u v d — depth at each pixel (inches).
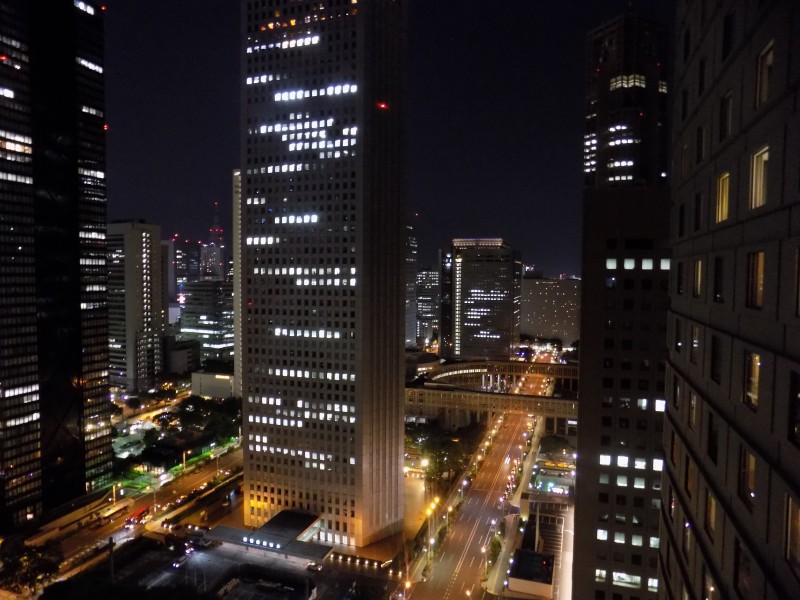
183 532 7337.6
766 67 1026.1
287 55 7244.1
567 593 5999.0
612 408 4360.2
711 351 1339.8
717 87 1318.9
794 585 845.8
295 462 7416.3
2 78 6939.0
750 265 1096.2
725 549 1173.7
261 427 7583.7
